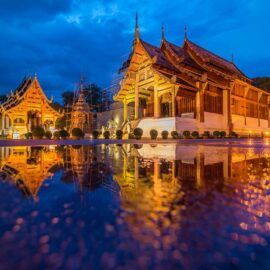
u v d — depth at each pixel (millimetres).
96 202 2570
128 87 30406
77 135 23906
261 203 2566
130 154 8641
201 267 1299
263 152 9109
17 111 30844
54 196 2824
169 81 22875
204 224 1952
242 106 34469
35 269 1257
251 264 1332
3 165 5746
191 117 26172
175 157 7484
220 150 10273
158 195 2902
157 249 1496
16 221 1971
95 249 1481
